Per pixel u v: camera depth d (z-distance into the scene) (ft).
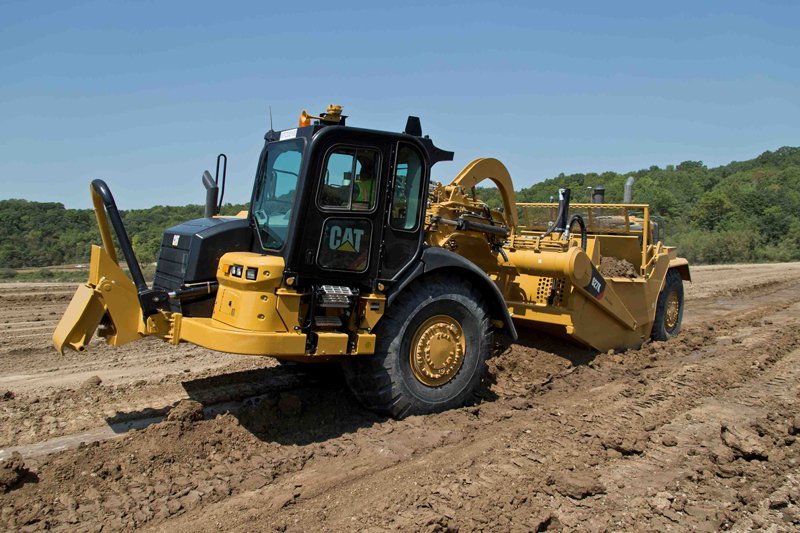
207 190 19.89
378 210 16.67
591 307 24.75
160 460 14.20
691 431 17.39
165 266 18.13
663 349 27.91
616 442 15.88
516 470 14.30
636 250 28.35
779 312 41.63
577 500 13.16
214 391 19.69
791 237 148.15
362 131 16.17
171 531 11.53
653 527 12.17
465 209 22.26
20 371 22.79
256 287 15.07
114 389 19.92
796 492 13.79
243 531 11.57
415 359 17.58
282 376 21.40
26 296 40.83
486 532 11.59
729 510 12.94
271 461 14.48
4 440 15.71
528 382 22.16
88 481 13.23
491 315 19.79
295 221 15.43
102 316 16.02
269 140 17.81
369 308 16.61
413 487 13.33
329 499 12.88
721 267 89.30
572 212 29.71
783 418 18.65
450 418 17.53
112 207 16.03
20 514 11.85
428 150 17.79
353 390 17.61
